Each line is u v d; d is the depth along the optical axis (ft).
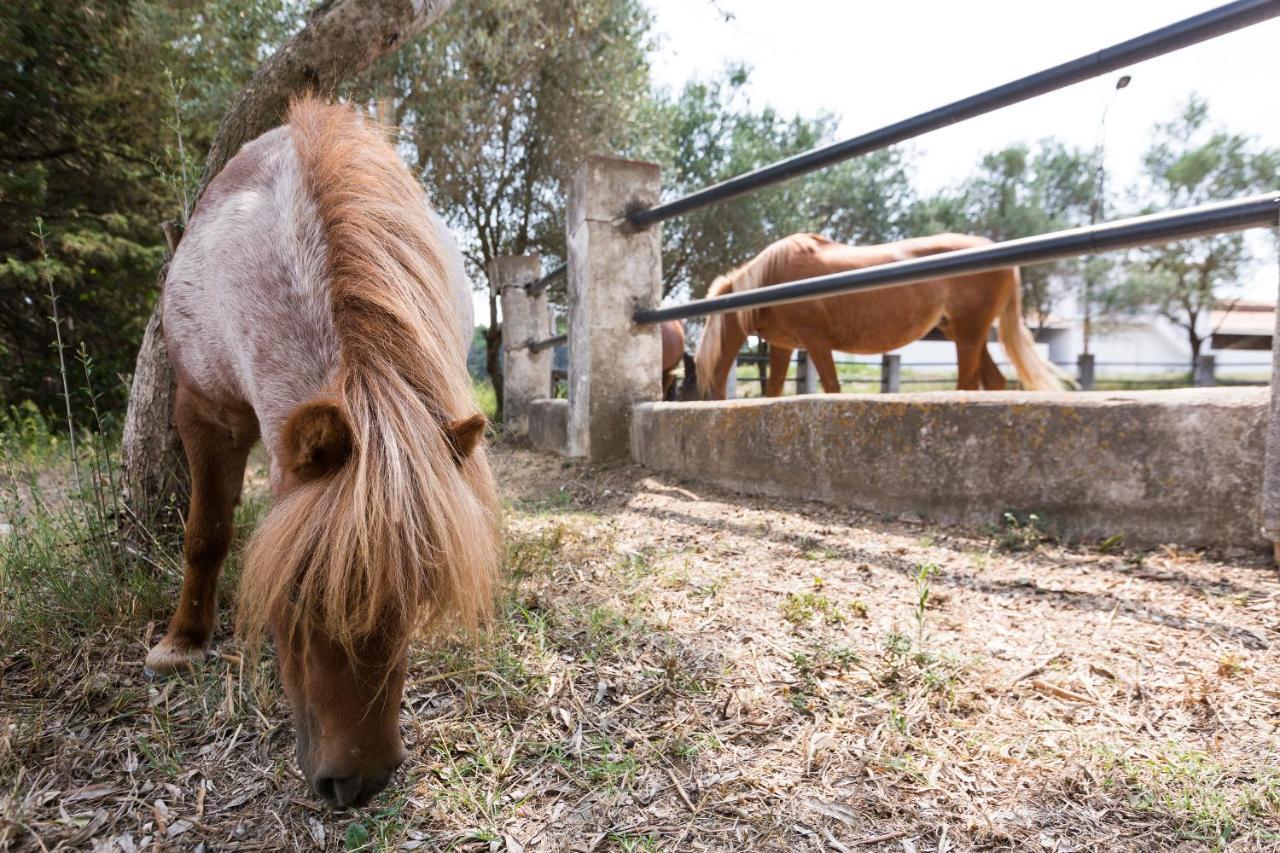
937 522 8.87
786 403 10.60
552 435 17.38
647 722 5.08
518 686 5.46
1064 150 62.95
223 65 20.99
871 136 9.11
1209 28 6.29
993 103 7.88
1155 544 7.29
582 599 7.06
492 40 23.47
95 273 20.80
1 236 19.06
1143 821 3.98
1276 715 4.72
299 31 7.98
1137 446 7.38
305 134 4.90
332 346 3.92
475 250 30.58
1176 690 5.10
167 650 5.66
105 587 6.57
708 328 18.39
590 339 14.07
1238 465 6.77
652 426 13.37
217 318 4.96
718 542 8.87
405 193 4.79
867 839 3.97
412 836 4.03
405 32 8.52
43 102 19.60
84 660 5.71
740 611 6.77
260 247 4.49
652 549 8.66
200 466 5.73
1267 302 70.95
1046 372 17.74
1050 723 4.90
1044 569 7.21
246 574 3.30
